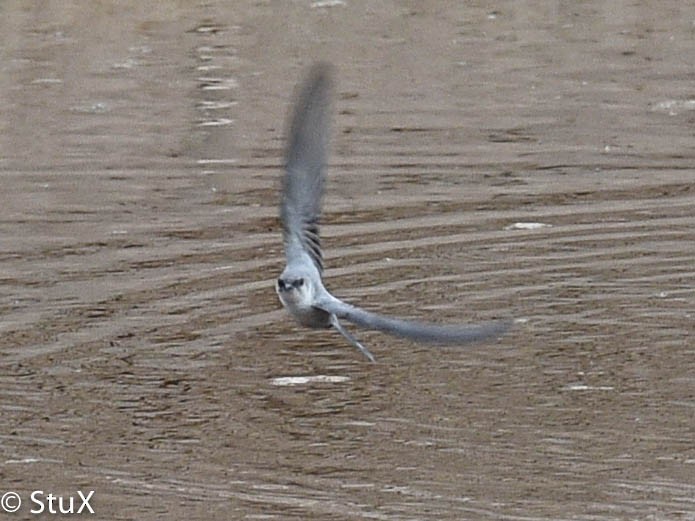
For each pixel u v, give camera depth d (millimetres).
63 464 11367
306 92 7297
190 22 24547
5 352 13375
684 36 23828
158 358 13266
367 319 6621
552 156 18734
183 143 19406
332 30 24172
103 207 17188
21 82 21844
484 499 10727
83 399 12469
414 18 24812
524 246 15781
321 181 7242
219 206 17188
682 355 13148
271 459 11406
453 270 15164
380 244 15898
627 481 10961
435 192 17516
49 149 19219
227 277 15062
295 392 12570
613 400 12297
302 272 6918
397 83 21750
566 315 14047
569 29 24281
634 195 17328
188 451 11547
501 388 12570
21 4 25125
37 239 16203
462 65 22547
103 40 23641
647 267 15188
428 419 12023
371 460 11352
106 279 15039
